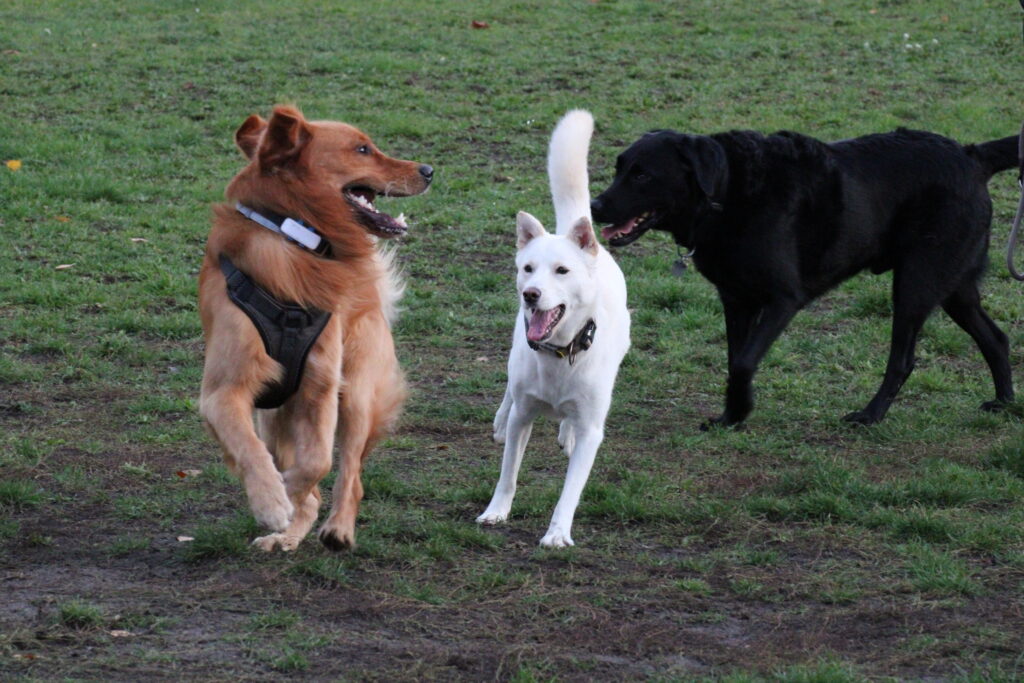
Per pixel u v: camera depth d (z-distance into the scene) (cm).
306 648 537
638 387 1030
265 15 2523
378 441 711
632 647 557
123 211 1457
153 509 714
